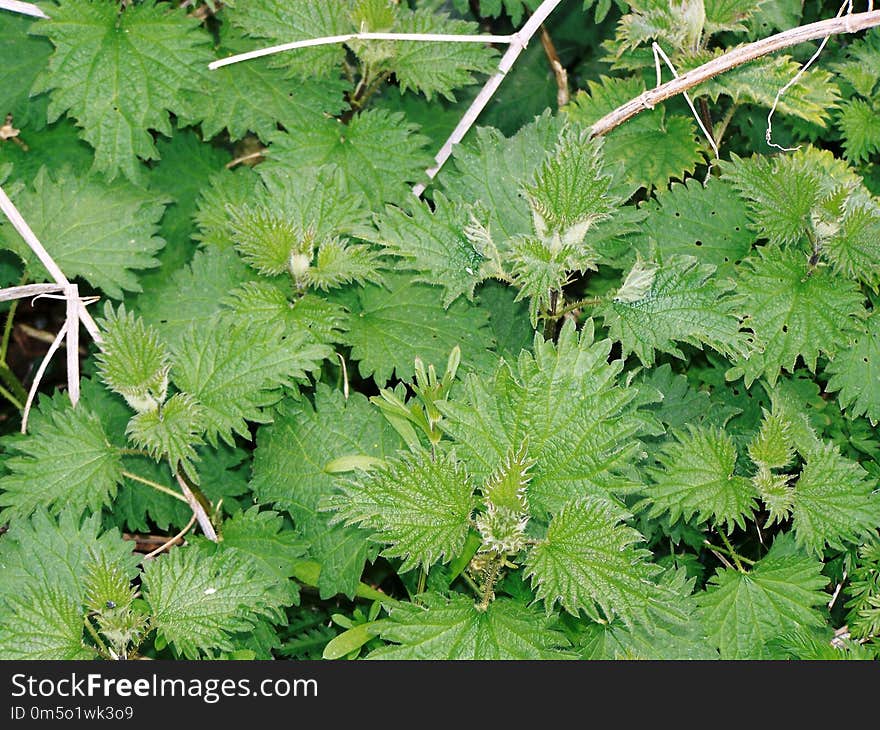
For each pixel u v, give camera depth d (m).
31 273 1.05
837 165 1.10
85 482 0.99
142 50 1.05
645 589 0.93
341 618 1.00
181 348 1.00
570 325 0.95
